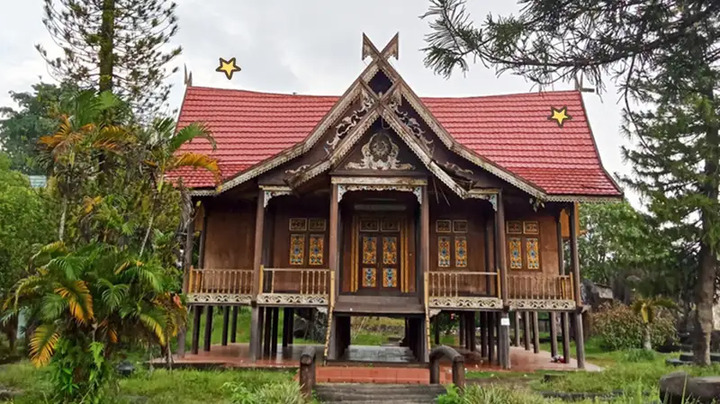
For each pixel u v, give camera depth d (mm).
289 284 16531
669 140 15477
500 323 14789
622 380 11281
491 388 8406
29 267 10492
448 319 27875
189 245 14445
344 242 16672
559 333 26391
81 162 10602
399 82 15430
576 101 19703
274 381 10859
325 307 14617
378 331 31406
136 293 8680
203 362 13992
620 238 18375
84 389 8234
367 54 16094
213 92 20562
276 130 19141
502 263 14953
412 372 12828
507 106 19891
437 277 16188
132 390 10078
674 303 18312
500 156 17828
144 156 10688
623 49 4250
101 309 8375
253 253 16828
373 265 16500
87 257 8391
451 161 15789
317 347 19297
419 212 15805
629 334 22500
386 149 15039
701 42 4027
